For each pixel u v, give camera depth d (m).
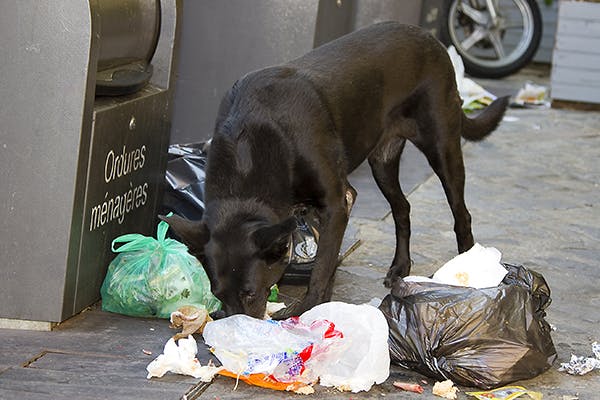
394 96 5.10
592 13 11.55
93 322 4.64
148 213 5.27
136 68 4.99
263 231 4.07
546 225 7.04
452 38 13.41
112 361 4.14
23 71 4.27
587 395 4.09
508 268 4.63
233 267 4.13
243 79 4.67
